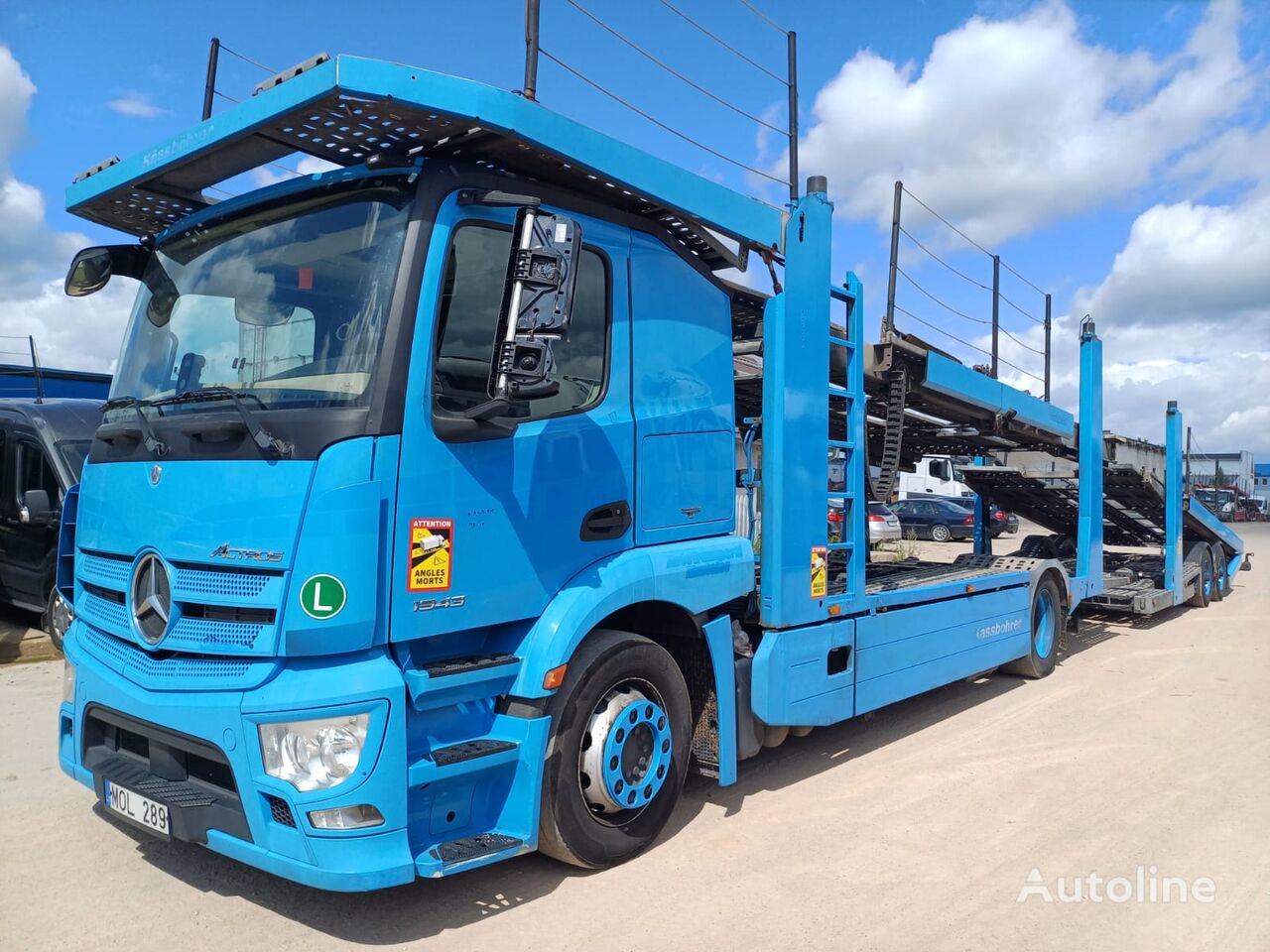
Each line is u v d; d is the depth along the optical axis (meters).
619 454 4.13
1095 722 6.78
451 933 3.48
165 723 3.29
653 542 4.33
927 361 7.24
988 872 4.12
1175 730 6.55
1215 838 4.53
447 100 3.29
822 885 3.96
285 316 3.56
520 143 3.56
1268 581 17.58
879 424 8.88
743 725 4.75
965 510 28.72
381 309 3.31
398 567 3.26
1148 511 12.55
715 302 4.82
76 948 3.34
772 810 4.88
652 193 4.17
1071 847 4.41
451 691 3.47
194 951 3.33
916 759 5.85
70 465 8.72
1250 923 3.66
